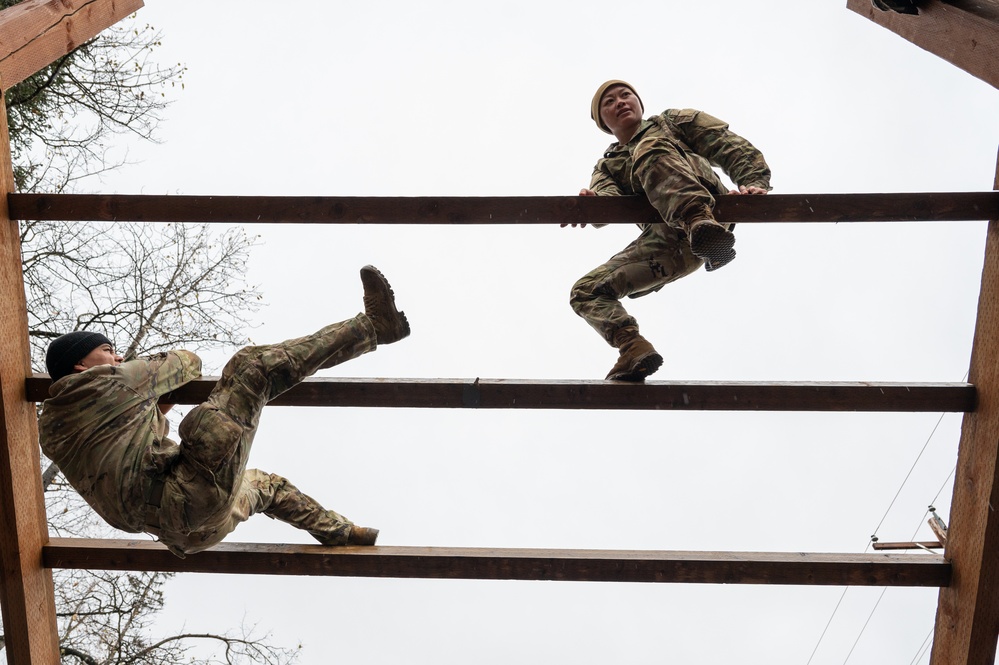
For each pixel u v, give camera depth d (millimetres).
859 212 3230
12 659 3473
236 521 3285
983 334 3314
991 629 3299
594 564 3477
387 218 3295
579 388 3373
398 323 3064
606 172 3588
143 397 3027
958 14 3469
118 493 2840
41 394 3426
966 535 3354
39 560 3512
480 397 3395
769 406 3357
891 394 3336
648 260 3633
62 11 3750
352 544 3637
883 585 3477
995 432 3191
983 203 3203
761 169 3428
